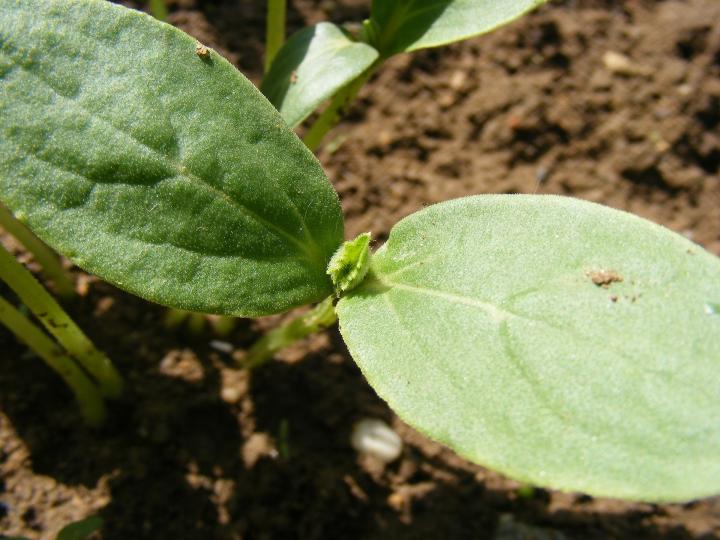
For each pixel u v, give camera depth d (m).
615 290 0.06
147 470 0.10
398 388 0.06
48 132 0.06
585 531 0.10
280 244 0.07
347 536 0.10
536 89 0.14
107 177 0.06
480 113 0.14
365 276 0.07
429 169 0.14
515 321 0.06
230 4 0.15
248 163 0.07
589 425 0.06
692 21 0.15
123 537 0.09
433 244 0.07
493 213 0.07
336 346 0.12
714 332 0.06
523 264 0.07
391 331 0.07
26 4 0.06
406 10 0.09
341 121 0.14
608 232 0.06
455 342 0.06
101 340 0.11
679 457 0.05
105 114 0.06
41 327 0.10
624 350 0.06
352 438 0.11
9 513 0.09
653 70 0.15
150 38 0.06
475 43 0.15
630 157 0.14
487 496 0.10
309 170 0.07
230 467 0.10
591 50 0.15
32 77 0.06
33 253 0.10
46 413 0.10
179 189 0.06
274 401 0.11
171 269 0.06
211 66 0.07
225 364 0.11
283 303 0.07
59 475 0.10
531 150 0.14
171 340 0.11
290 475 0.10
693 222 0.14
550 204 0.07
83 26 0.06
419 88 0.14
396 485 0.10
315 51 0.09
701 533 0.10
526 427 0.06
